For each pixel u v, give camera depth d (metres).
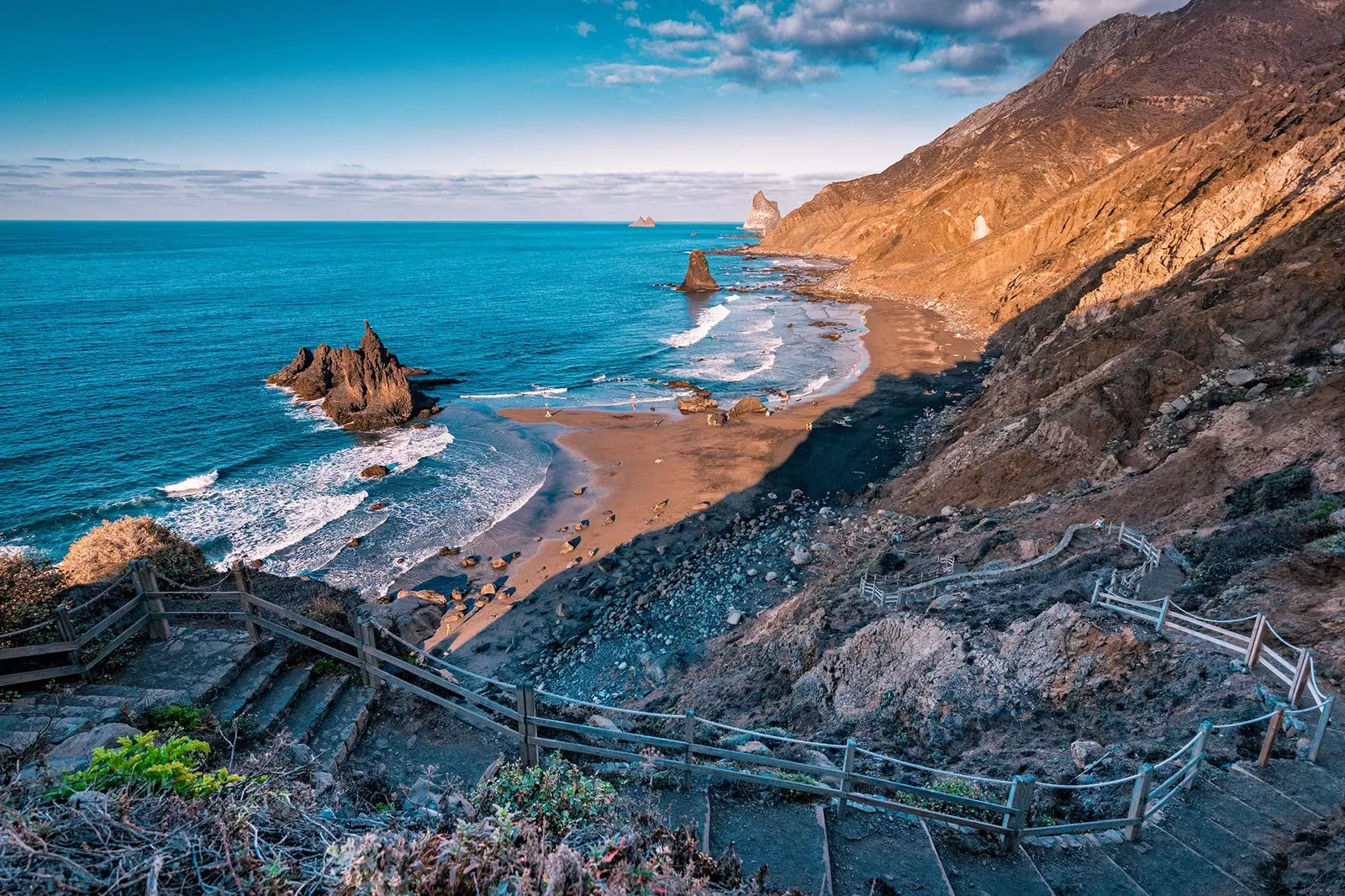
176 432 45.84
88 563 15.91
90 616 10.78
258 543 30.88
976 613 14.32
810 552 29.69
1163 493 20.94
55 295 112.56
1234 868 6.60
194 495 36.00
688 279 122.06
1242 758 8.38
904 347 70.62
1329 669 9.86
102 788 3.91
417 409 51.53
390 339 78.69
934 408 50.28
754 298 112.50
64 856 3.08
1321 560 12.31
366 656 8.67
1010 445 31.55
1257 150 60.97
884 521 30.77
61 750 6.16
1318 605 11.44
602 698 21.27
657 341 78.50
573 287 130.12
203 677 8.14
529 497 37.00
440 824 4.43
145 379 58.81
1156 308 40.31
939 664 12.24
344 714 8.33
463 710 7.88
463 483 38.53
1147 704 10.20
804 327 84.81
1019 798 6.68
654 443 44.94
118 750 4.22
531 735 7.32
